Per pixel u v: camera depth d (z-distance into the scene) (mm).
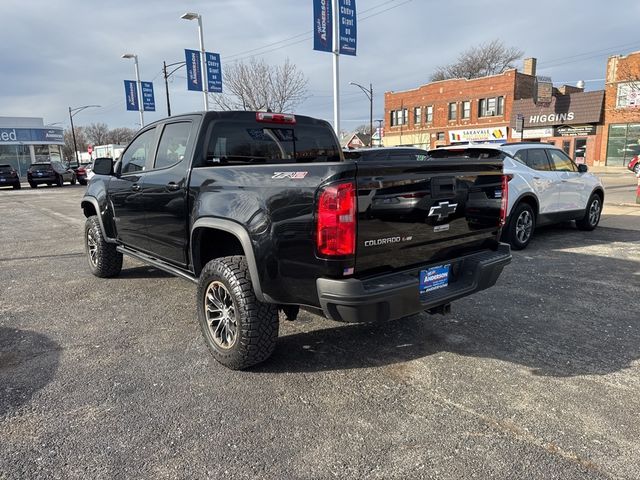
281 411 3025
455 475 2426
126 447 2674
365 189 2885
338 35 15242
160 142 4641
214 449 2652
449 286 3584
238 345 3426
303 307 3221
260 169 3293
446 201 3408
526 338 4094
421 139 44375
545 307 4832
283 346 4004
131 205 4926
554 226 9953
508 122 37844
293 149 4836
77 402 3146
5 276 6406
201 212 3691
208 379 3449
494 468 2471
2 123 43469
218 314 3727
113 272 6145
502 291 5359
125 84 30109
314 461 2549
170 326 4492
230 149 4281
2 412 3035
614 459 2529
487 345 3969
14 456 2600
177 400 3162
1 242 9109
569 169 8609
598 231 9258
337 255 2857
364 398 3172
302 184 2963
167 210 4254
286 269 3092
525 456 2561
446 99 41625
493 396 3172
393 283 3010
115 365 3684
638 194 13609
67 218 12734
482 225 3785
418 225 3242
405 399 3150
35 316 4801
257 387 3328
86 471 2477
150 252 4832
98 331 4383
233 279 3391
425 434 2768
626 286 5484
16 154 45125
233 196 3438
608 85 32688
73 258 7508
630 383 3312
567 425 2832
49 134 46531
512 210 7188
